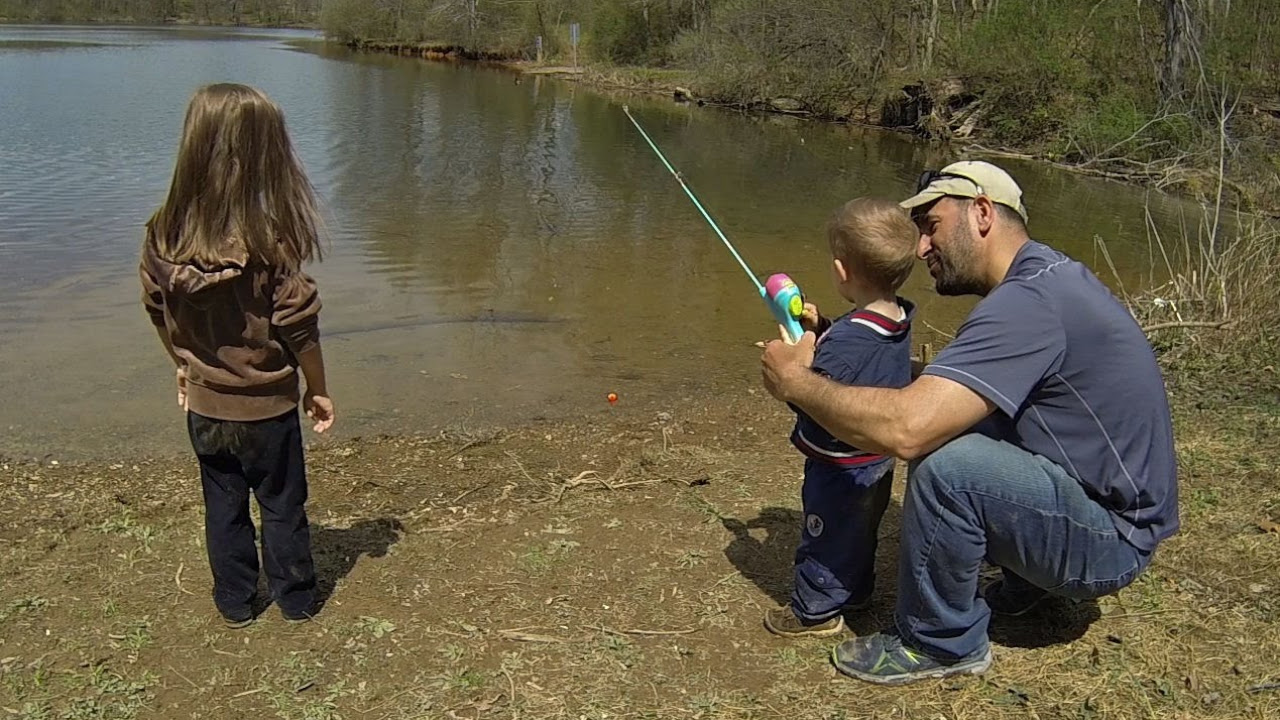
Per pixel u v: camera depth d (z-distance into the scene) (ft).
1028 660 9.36
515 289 25.58
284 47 144.25
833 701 8.88
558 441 15.79
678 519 12.53
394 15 150.41
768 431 16.53
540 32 141.08
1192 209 42.01
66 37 147.74
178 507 12.83
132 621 9.98
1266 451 13.89
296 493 9.73
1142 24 60.03
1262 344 18.17
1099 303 8.13
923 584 8.77
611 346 21.35
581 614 10.25
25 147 43.04
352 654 9.53
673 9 117.60
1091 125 56.85
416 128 57.67
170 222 8.71
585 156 49.62
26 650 9.47
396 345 20.88
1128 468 8.27
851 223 8.97
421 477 14.10
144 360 19.27
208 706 8.79
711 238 32.45
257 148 8.53
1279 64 57.00
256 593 10.06
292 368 9.43
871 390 8.28
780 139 62.90
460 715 8.70
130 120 52.75
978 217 8.70
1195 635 9.65
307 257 9.08
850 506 9.49
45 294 23.29
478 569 11.14
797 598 9.83
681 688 9.09
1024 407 8.45
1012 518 8.35
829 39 80.64
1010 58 64.64
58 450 15.10
